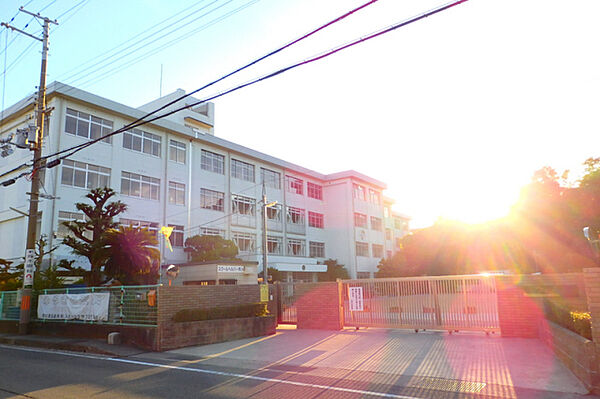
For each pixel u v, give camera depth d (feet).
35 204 56.80
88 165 96.89
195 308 45.37
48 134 91.66
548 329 34.22
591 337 23.53
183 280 106.11
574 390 22.40
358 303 51.44
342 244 171.83
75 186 93.30
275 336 48.06
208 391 23.95
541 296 40.06
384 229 197.77
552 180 82.02
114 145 103.04
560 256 77.56
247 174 144.15
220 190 132.16
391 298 49.44
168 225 113.19
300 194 166.61
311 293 54.29
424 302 47.26
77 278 85.15
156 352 39.40
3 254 96.17
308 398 22.25
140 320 43.19
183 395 23.07
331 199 177.88
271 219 150.20
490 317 43.32
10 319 59.06
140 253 56.39
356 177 177.58
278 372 29.12
